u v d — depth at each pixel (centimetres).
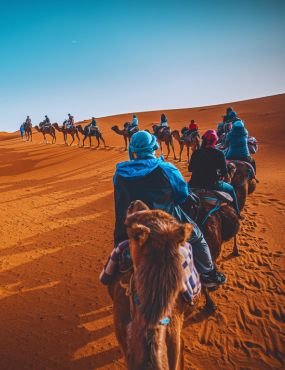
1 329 591
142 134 386
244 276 719
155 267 226
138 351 229
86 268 809
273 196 1306
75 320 607
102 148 3219
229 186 598
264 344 527
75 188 1733
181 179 377
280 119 4503
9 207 1437
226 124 1683
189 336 548
